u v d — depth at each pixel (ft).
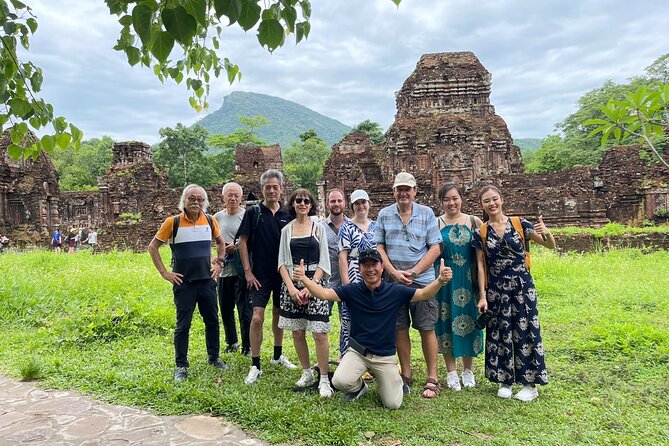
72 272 36.88
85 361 18.11
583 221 66.95
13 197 85.46
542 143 147.13
